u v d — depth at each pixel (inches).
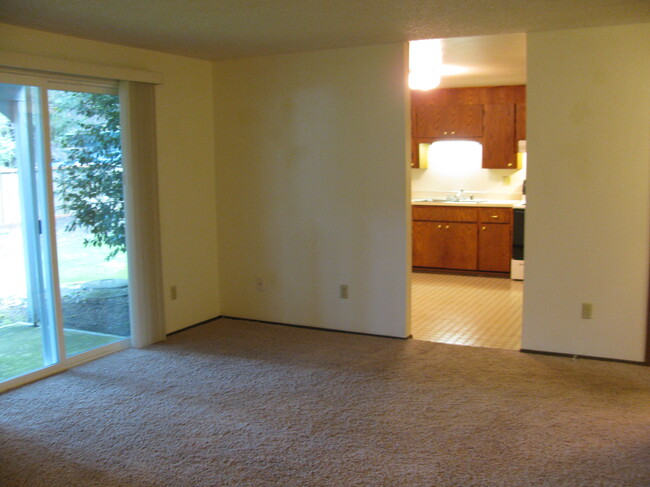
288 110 191.5
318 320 196.2
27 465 109.7
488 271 290.0
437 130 299.1
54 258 155.0
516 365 158.6
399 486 101.2
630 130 150.8
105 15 133.9
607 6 130.1
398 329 183.9
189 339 186.2
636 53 148.2
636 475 103.7
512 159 286.8
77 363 163.3
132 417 129.5
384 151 178.2
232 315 211.9
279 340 184.2
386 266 182.7
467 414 128.7
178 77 189.2
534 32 156.5
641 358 157.3
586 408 131.0
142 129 171.6
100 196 168.6
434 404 134.2
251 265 205.5
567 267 161.5
